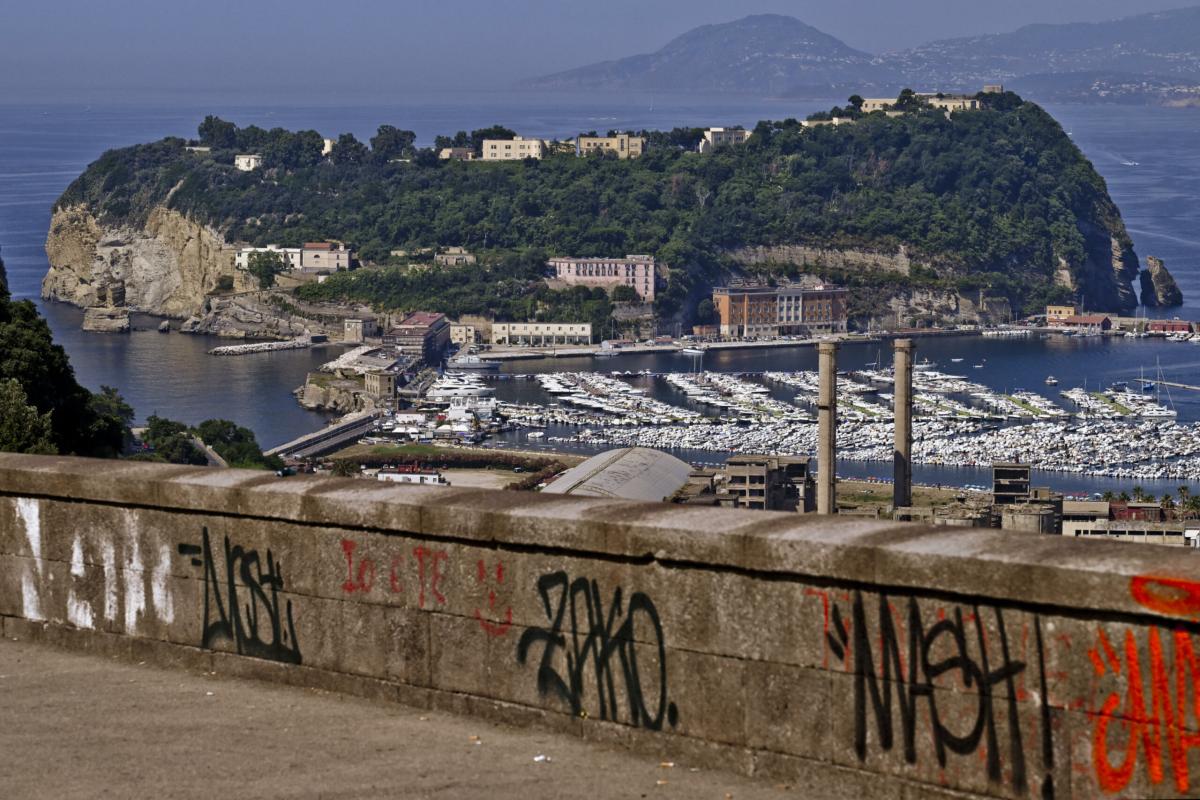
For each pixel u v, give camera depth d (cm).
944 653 1766
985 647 1741
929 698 1778
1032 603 1706
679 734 1939
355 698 2181
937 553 1758
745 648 1889
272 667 2259
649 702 1959
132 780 1877
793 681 1861
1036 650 1711
